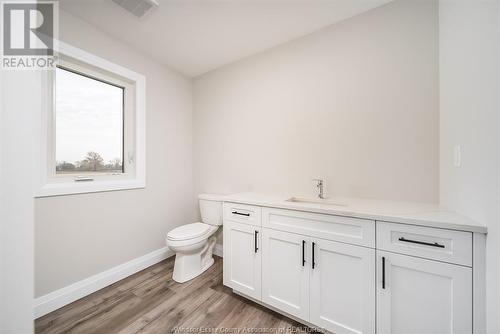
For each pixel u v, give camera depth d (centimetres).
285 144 191
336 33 165
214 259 227
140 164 201
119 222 185
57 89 154
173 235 179
